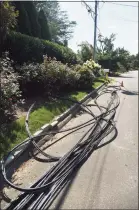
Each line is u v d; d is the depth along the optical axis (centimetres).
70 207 357
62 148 572
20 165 469
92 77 1392
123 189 410
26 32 1477
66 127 731
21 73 906
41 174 445
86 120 821
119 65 3659
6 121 608
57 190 395
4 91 606
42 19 1964
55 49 1431
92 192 396
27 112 735
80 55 2564
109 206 364
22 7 1452
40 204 358
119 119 852
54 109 816
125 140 643
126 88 1711
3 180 408
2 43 930
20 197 368
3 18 796
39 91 991
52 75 979
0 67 693
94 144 593
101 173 459
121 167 487
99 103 1112
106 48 3878
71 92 1188
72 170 461
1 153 467
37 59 1171
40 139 593
